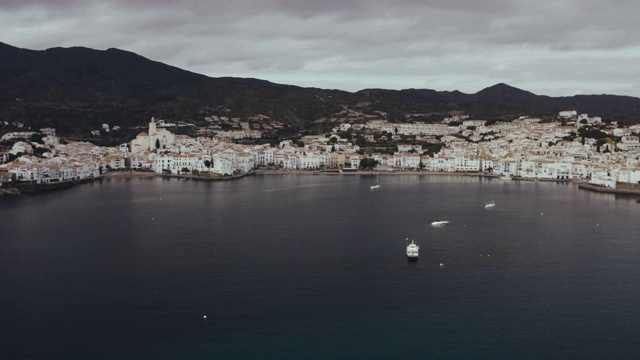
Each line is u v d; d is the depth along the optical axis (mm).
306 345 139125
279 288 175000
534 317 154875
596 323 151625
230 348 137750
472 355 135250
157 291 172125
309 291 172625
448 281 182625
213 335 143875
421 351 136750
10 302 163500
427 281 182500
